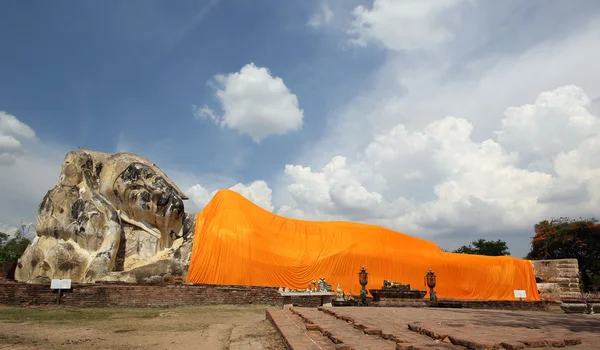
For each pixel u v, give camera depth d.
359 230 30.62
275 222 29.97
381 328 9.23
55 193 25.20
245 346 9.65
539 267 34.38
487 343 6.71
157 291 19.70
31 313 15.99
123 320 14.80
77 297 18.47
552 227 47.53
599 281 52.59
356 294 27.83
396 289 23.55
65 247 23.98
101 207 25.09
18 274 24.20
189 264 25.70
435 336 7.95
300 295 21.06
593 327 9.52
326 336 9.11
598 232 44.41
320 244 29.47
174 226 26.95
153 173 26.78
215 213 28.39
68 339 11.00
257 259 26.61
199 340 11.05
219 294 20.81
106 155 27.45
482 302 23.67
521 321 10.70
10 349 9.57
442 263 30.39
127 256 25.55
